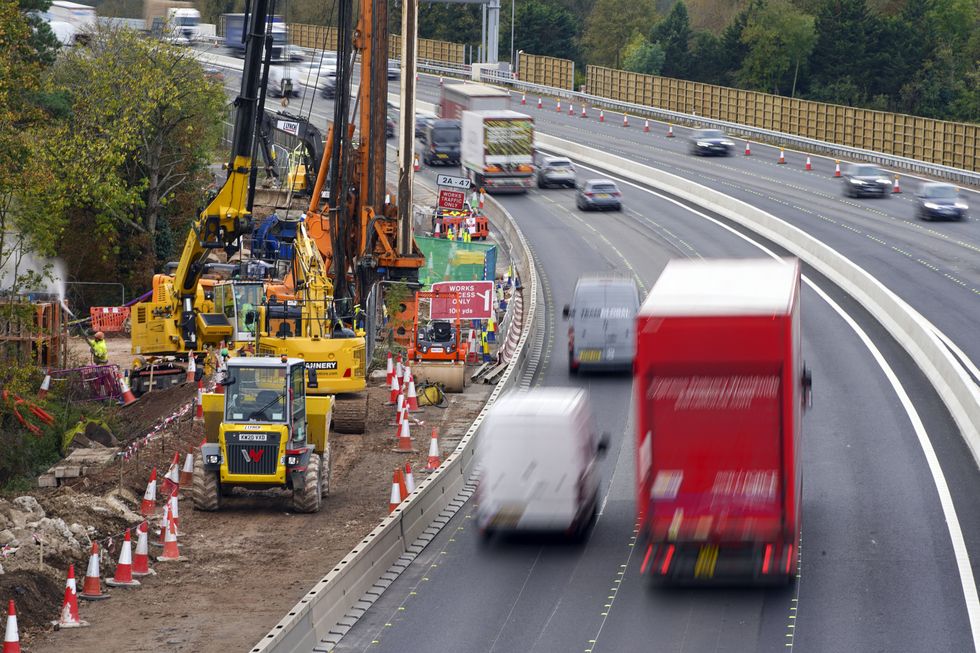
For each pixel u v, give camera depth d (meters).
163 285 177.12
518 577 94.69
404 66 188.88
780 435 85.19
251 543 105.31
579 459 100.94
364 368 153.50
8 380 145.75
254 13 163.25
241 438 111.81
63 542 98.62
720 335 85.19
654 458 86.50
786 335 84.62
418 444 139.25
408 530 103.56
